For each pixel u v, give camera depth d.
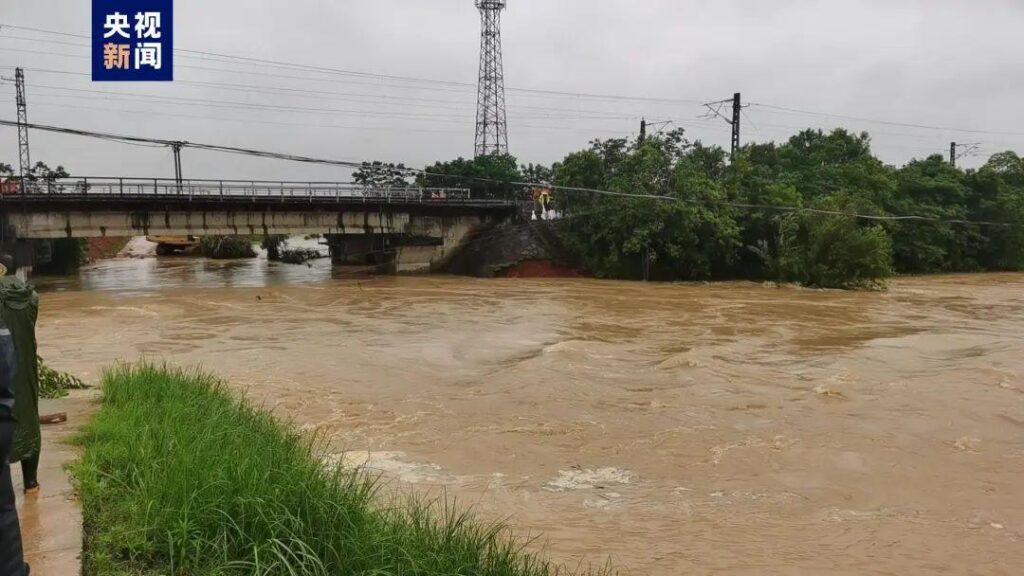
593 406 12.38
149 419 7.68
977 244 54.06
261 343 19.03
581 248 44.16
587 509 7.87
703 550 6.80
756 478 8.98
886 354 17.20
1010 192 55.62
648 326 22.45
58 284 39.22
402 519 5.72
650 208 41.00
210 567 4.49
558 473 9.09
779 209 41.69
